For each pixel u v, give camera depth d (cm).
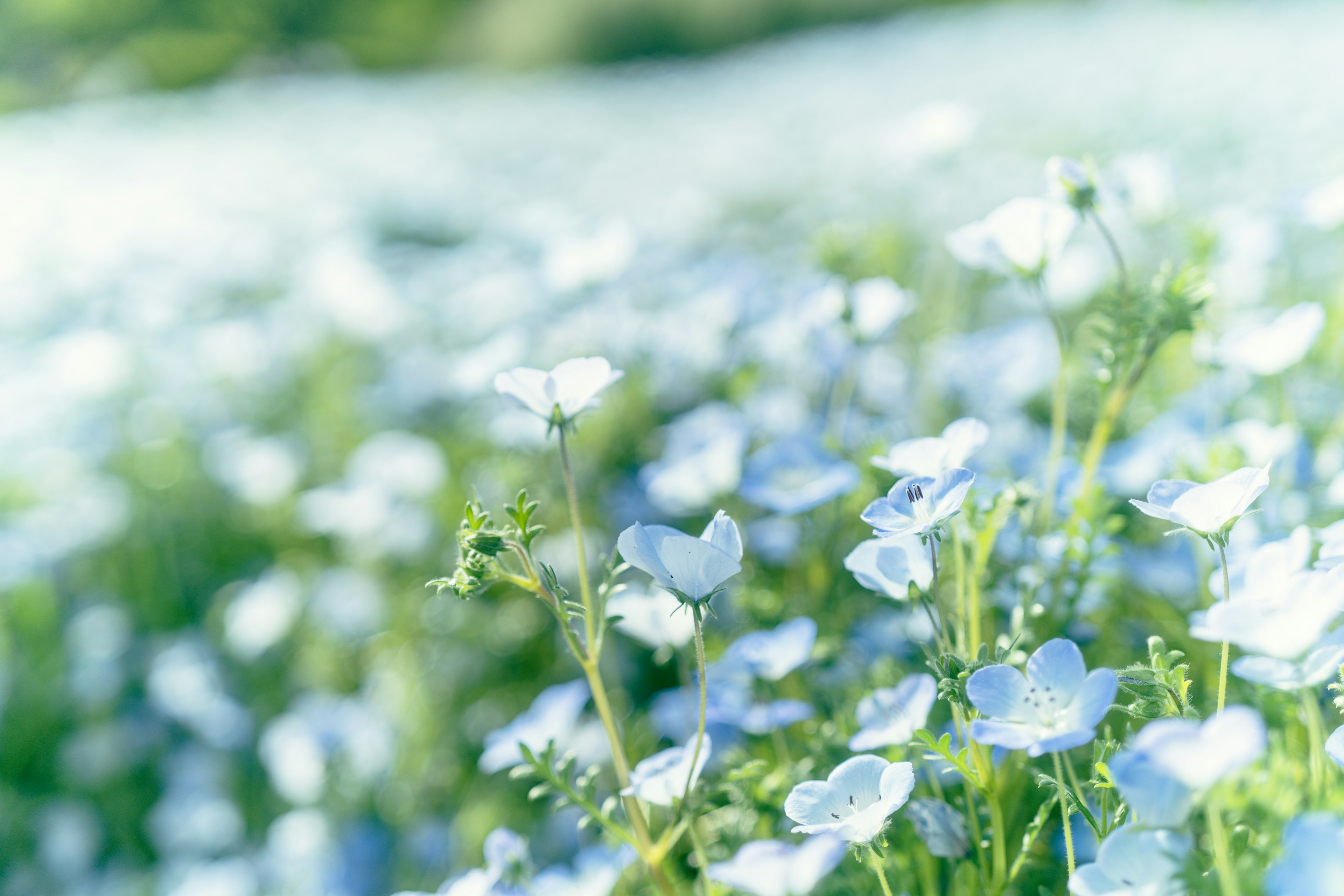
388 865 76
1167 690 50
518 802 75
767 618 66
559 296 119
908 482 51
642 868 62
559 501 93
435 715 86
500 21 871
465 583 53
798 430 82
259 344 153
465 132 388
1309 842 45
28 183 331
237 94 618
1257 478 49
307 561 117
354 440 130
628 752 69
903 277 121
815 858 48
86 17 1073
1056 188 59
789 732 62
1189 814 46
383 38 1145
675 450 85
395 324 146
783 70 492
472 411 117
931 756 52
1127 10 490
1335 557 50
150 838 94
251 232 221
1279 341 61
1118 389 60
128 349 148
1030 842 51
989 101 304
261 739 94
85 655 105
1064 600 60
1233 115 218
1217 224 78
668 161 273
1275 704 54
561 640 88
